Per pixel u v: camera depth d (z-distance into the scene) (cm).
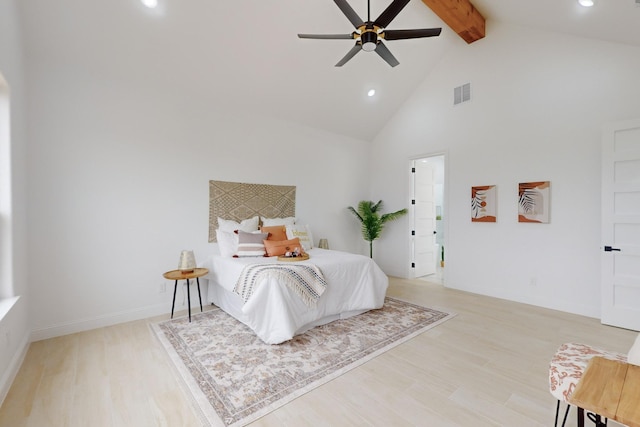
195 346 275
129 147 345
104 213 329
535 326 321
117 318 335
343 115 526
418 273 576
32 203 289
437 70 502
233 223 422
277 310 277
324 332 305
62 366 240
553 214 379
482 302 406
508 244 420
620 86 328
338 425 174
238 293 307
